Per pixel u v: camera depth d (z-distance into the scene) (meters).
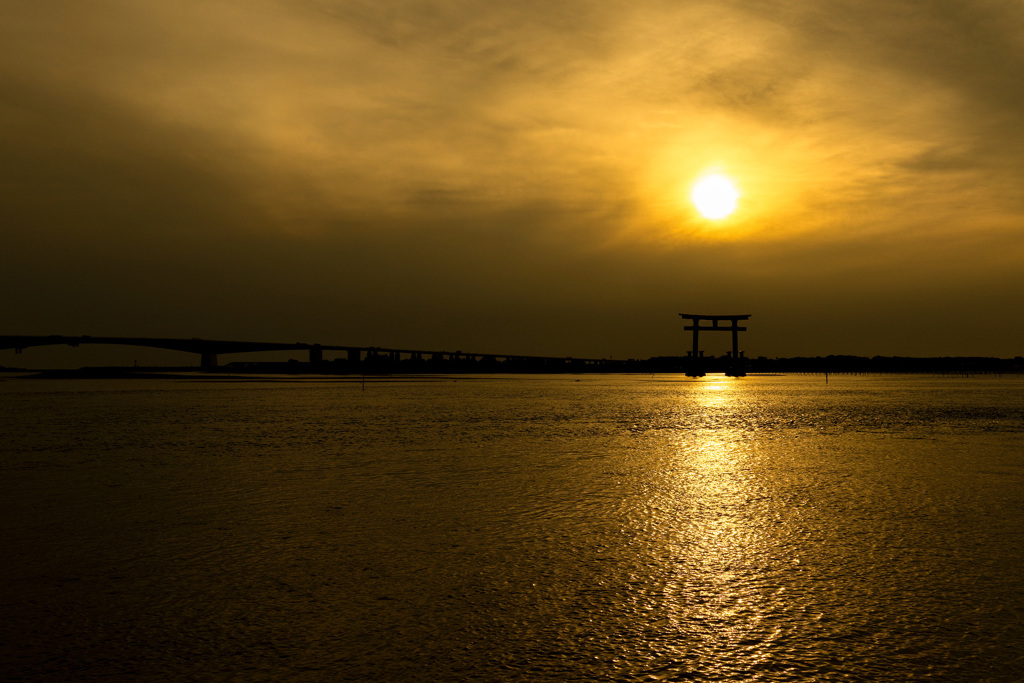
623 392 106.00
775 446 32.62
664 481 22.44
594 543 14.64
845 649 9.42
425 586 11.88
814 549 14.15
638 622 10.34
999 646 9.46
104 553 13.86
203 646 9.47
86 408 62.66
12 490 20.78
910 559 13.41
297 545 14.43
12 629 10.05
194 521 16.64
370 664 8.95
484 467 25.58
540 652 9.32
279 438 36.25
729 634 9.91
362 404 69.38
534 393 100.62
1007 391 109.50
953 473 24.06
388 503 18.80
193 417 51.44
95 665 8.92
